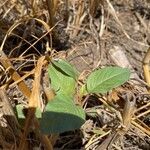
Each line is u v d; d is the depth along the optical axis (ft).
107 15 1.72
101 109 1.29
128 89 1.34
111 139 1.14
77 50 1.53
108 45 1.60
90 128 1.25
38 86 1.03
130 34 1.69
